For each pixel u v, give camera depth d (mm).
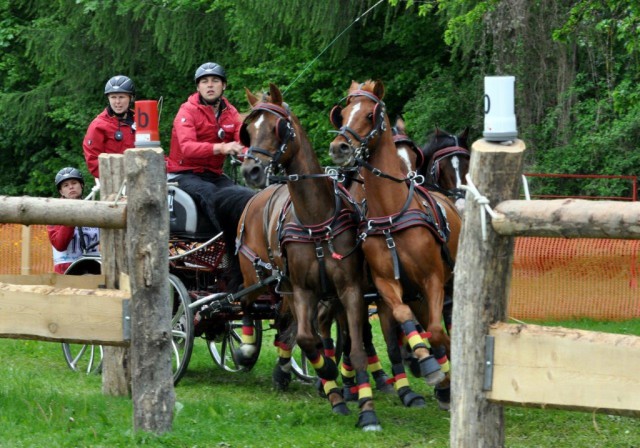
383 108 9555
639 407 5754
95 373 12859
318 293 10039
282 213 10398
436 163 12078
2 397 10133
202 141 12867
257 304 12289
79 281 10516
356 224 9945
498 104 6285
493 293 6270
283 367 12070
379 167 9516
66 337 8625
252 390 12055
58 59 31781
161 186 8320
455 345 6383
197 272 12656
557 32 17125
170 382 8547
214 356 13867
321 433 9094
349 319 9797
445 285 11148
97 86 32594
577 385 5949
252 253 11742
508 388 6176
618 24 16031
